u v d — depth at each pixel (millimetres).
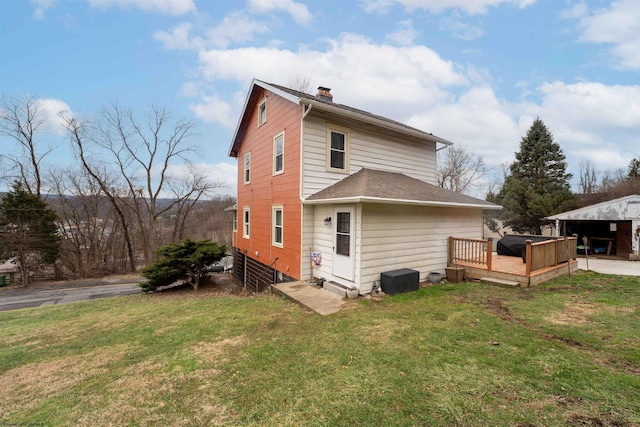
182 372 3332
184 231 25469
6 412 2736
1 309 10062
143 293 11445
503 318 4691
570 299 5684
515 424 2246
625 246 12047
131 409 2670
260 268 10742
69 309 8227
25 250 15750
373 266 6594
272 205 9688
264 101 10531
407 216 7281
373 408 2518
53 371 3633
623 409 2381
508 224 22016
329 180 8227
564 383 2770
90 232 19594
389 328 4418
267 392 2834
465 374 3004
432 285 7195
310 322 4895
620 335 3871
